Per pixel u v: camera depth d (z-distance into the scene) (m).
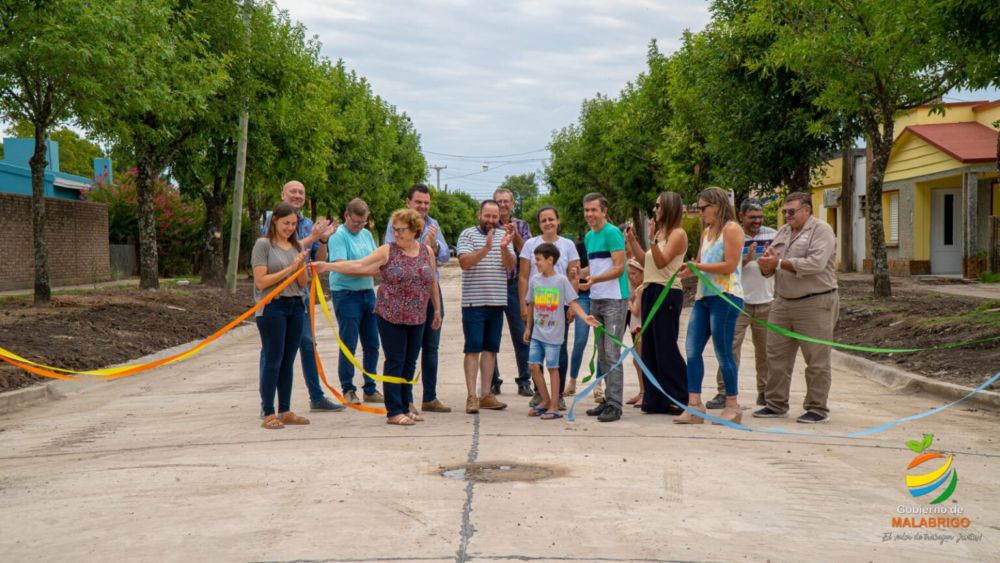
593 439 7.05
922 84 15.91
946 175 24.06
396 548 4.35
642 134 35.41
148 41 16.59
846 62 15.80
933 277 23.70
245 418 8.32
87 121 16.64
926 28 12.21
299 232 8.96
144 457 6.63
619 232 8.12
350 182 41.28
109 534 4.69
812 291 7.79
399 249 7.82
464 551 4.30
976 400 8.74
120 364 12.55
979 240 25.00
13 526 4.90
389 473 5.91
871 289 20.80
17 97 16.17
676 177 26.45
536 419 8.05
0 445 7.43
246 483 5.71
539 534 4.57
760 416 8.13
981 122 26.17
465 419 8.07
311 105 28.67
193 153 25.77
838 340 13.95
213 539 4.55
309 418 8.25
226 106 23.14
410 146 58.09
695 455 6.44
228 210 39.59
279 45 25.03
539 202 100.06
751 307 8.71
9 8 14.48
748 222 8.92
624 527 4.69
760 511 5.01
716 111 20.77
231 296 23.80
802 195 7.86
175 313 17.86
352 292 8.99
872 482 5.67
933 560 4.25
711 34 20.27
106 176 38.75
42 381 10.52
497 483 5.61
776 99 19.45
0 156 51.31
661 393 8.32
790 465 6.12
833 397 9.49
